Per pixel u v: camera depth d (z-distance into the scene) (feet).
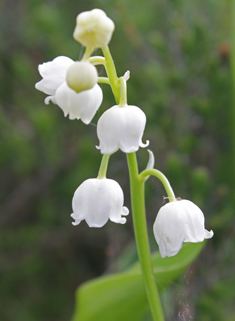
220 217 0.61
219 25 0.71
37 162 0.86
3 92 0.95
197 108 0.65
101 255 0.87
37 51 0.97
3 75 0.95
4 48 0.96
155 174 0.41
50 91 0.42
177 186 0.63
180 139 0.68
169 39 0.76
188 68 0.68
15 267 0.84
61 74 0.41
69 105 0.39
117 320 0.48
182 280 0.59
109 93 0.72
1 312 0.80
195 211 0.40
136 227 0.42
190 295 0.62
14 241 0.84
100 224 0.41
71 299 0.84
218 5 0.71
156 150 0.71
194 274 0.63
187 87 0.69
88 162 0.77
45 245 0.86
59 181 0.86
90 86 0.36
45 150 0.85
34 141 0.86
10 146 0.82
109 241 0.77
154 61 0.76
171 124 0.68
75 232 0.86
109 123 0.39
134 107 0.39
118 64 0.79
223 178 0.65
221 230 0.62
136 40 0.77
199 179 0.60
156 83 0.70
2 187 0.93
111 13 0.76
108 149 0.39
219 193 0.64
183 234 0.40
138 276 0.45
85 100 0.39
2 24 0.99
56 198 0.87
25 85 0.90
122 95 0.39
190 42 0.66
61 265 0.87
